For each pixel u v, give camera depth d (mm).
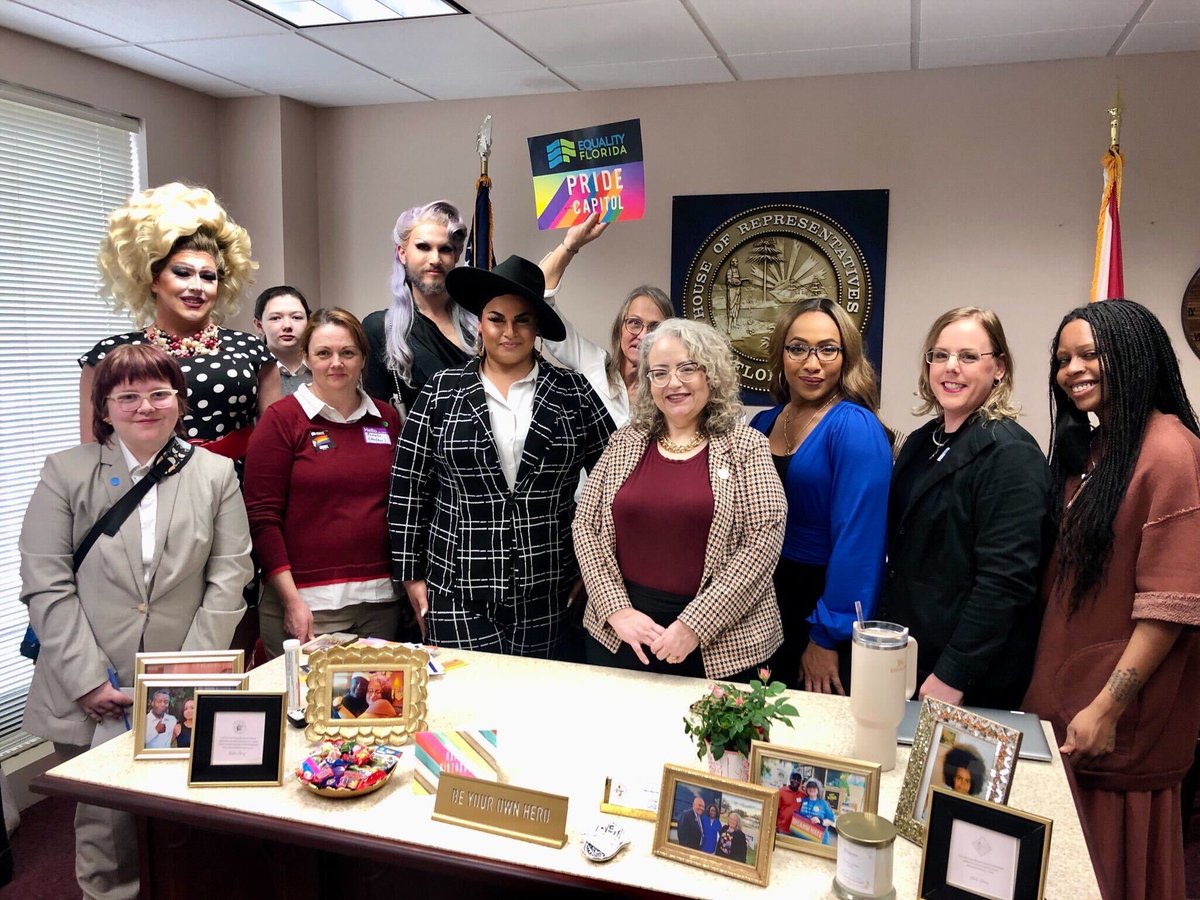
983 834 1166
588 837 1312
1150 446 1752
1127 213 3533
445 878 1427
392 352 2947
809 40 3305
